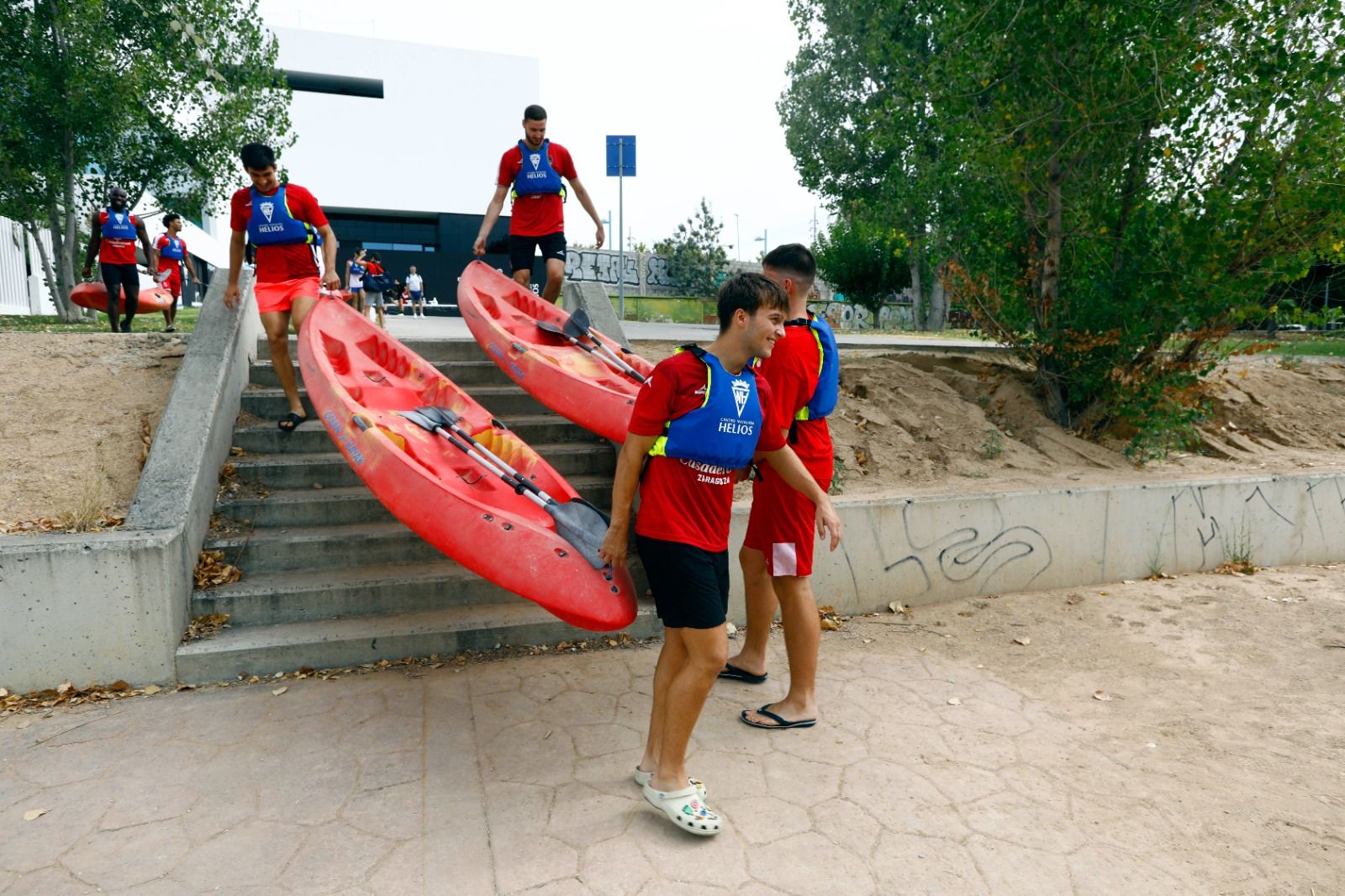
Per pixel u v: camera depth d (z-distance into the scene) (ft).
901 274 91.91
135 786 9.86
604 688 13.03
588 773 10.40
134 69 35.29
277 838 8.89
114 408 17.02
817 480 11.83
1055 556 18.72
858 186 91.61
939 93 25.09
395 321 47.03
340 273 103.19
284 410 18.67
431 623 14.28
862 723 12.11
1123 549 19.45
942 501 17.49
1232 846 9.21
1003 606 17.63
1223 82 21.48
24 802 9.49
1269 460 25.34
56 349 18.42
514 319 20.62
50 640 12.02
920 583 17.52
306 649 13.30
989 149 23.44
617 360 19.03
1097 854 8.97
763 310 8.96
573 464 18.85
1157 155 22.82
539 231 23.15
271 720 11.62
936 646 15.39
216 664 12.83
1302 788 10.52
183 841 8.80
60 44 35.17
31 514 14.07
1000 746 11.48
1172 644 15.69
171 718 11.63
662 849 8.82
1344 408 30.40
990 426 24.02
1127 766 11.03
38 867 8.33
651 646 14.94
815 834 9.19
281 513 16.02
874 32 70.33
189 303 84.99
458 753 10.83
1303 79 20.49
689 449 9.00
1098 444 24.56
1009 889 8.32
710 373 8.94
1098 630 16.34
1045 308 24.34
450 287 107.55
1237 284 21.42
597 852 8.73
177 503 13.71
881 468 21.13
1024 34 22.52
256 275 17.57
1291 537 21.35
